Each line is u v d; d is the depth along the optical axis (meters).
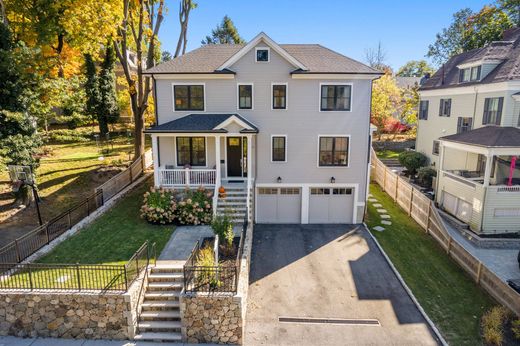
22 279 11.34
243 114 18.64
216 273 10.76
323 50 20.25
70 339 10.76
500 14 34.84
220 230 13.97
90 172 23.09
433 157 28.53
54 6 19.23
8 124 16.73
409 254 15.84
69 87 22.58
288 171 19.20
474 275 13.62
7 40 16.98
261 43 17.92
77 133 26.06
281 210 19.78
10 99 16.83
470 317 11.49
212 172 18.44
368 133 18.73
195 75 18.19
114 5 21.70
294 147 18.92
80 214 17.44
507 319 11.16
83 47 22.56
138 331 10.88
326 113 18.53
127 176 21.88
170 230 15.73
